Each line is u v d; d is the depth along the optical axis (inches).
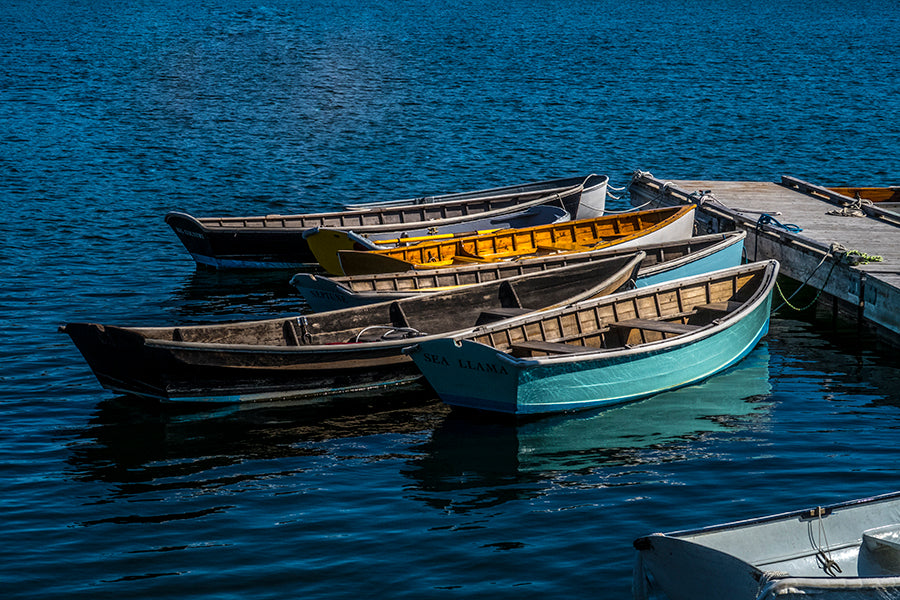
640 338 739.4
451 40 3850.9
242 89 2509.8
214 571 456.8
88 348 668.1
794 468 560.1
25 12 5167.3
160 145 1777.8
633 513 508.1
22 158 1635.1
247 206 1359.5
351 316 733.3
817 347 794.2
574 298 753.6
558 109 2181.3
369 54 3344.0
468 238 966.4
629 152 1752.0
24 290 954.1
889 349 788.0
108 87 2512.3
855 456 576.7
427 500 530.9
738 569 360.2
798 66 2994.6
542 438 619.2
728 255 912.3
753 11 5797.2
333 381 701.3
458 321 774.5
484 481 554.9
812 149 1770.4
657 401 685.3
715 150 1768.0
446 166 1637.6
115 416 657.6
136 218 1277.1
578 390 657.0
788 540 407.8
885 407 661.9
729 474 553.9
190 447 608.1
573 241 1011.9
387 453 599.8
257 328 701.3
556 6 6245.1
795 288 930.1
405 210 1122.7
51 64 2957.7
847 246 909.8
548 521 502.0
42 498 534.0
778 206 1100.5
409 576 450.6
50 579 449.4
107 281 1002.7
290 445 612.7
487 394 651.5
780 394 691.4
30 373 730.2
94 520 509.0
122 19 4840.1
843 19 5132.9
